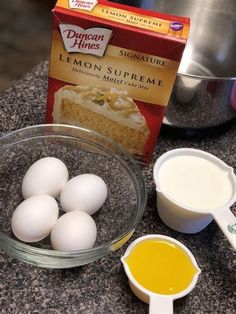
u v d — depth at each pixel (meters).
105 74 0.29
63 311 0.26
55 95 0.32
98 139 0.33
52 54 0.29
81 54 0.29
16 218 0.27
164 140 0.37
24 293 0.26
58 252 0.25
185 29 0.27
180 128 0.36
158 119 0.31
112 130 0.33
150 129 0.32
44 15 0.97
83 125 0.33
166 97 0.30
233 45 0.43
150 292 0.24
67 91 0.31
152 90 0.29
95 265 0.28
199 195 0.29
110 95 0.30
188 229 0.30
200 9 0.43
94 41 0.28
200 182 0.30
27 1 0.99
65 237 0.26
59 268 0.27
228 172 0.31
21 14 0.96
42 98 0.38
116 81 0.30
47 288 0.26
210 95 0.33
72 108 0.32
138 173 0.32
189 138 0.37
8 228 0.28
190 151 0.32
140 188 0.31
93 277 0.27
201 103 0.34
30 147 0.33
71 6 0.27
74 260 0.26
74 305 0.26
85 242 0.26
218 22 0.43
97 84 0.30
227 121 0.38
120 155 0.33
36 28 0.94
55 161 0.30
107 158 0.34
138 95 0.30
